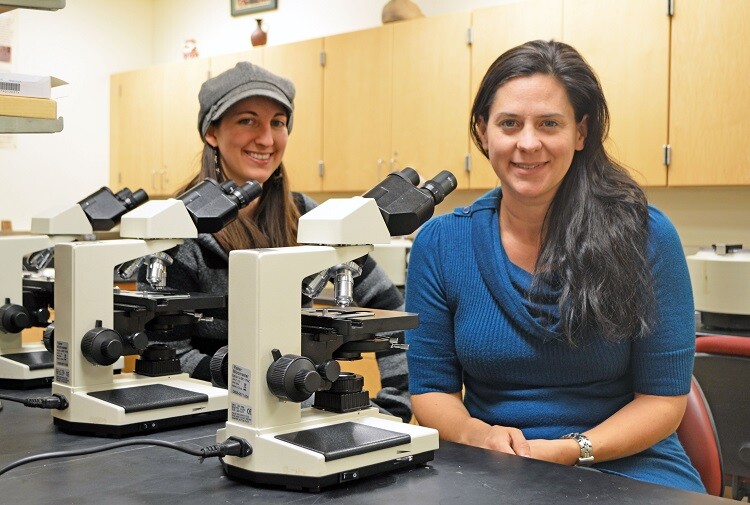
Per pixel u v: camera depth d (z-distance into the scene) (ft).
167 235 4.50
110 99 17.89
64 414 4.23
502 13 11.55
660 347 4.93
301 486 3.26
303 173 14.34
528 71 4.84
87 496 3.18
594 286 4.79
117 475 3.47
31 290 5.64
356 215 3.59
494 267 5.09
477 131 5.30
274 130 6.26
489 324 5.11
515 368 5.07
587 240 4.85
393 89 12.94
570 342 4.84
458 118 12.12
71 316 4.30
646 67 10.27
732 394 5.62
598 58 10.65
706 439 5.24
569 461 4.61
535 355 4.98
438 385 5.41
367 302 6.04
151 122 16.85
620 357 4.99
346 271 3.73
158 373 4.72
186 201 4.66
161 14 18.37
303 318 3.68
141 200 5.81
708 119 9.84
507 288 5.02
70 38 17.25
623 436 4.73
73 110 17.39
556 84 4.83
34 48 16.71
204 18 17.51
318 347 3.70
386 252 11.50
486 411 5.24
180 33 18.01
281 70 14.55
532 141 4.78
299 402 3.50
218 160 6.39
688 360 4.99
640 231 4.93
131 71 17.26
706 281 8.25
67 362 4.34
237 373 3.50
